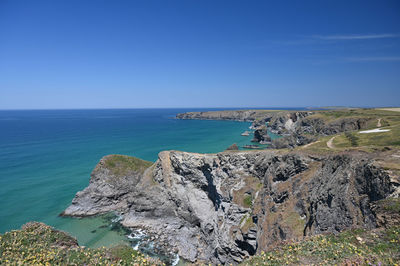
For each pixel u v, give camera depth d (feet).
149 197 162.61
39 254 50.90
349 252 40.22
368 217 59.21
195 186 162.30
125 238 132.87
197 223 147.02
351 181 76.28
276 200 105.81
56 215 152.25
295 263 40.63
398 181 59.72
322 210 79.10
